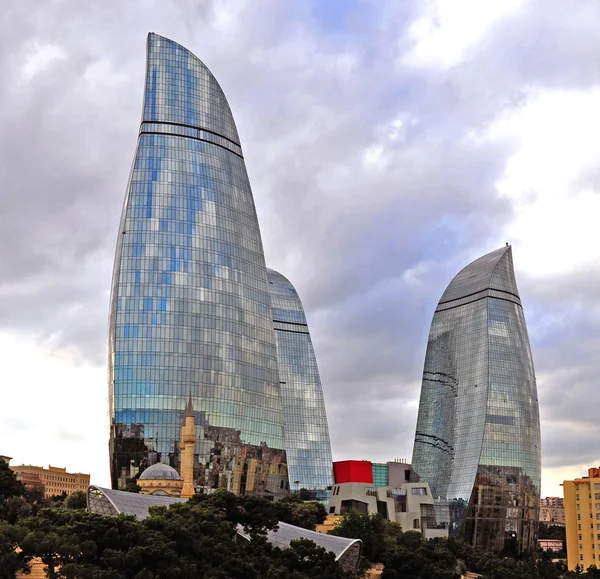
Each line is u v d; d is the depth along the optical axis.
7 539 165.12
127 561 165.75
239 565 178.75
